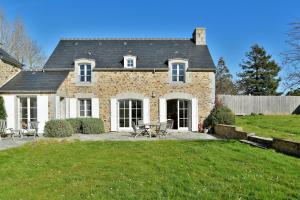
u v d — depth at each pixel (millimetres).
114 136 18578
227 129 17734
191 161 9727
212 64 21516
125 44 23531
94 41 23891
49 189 7102
